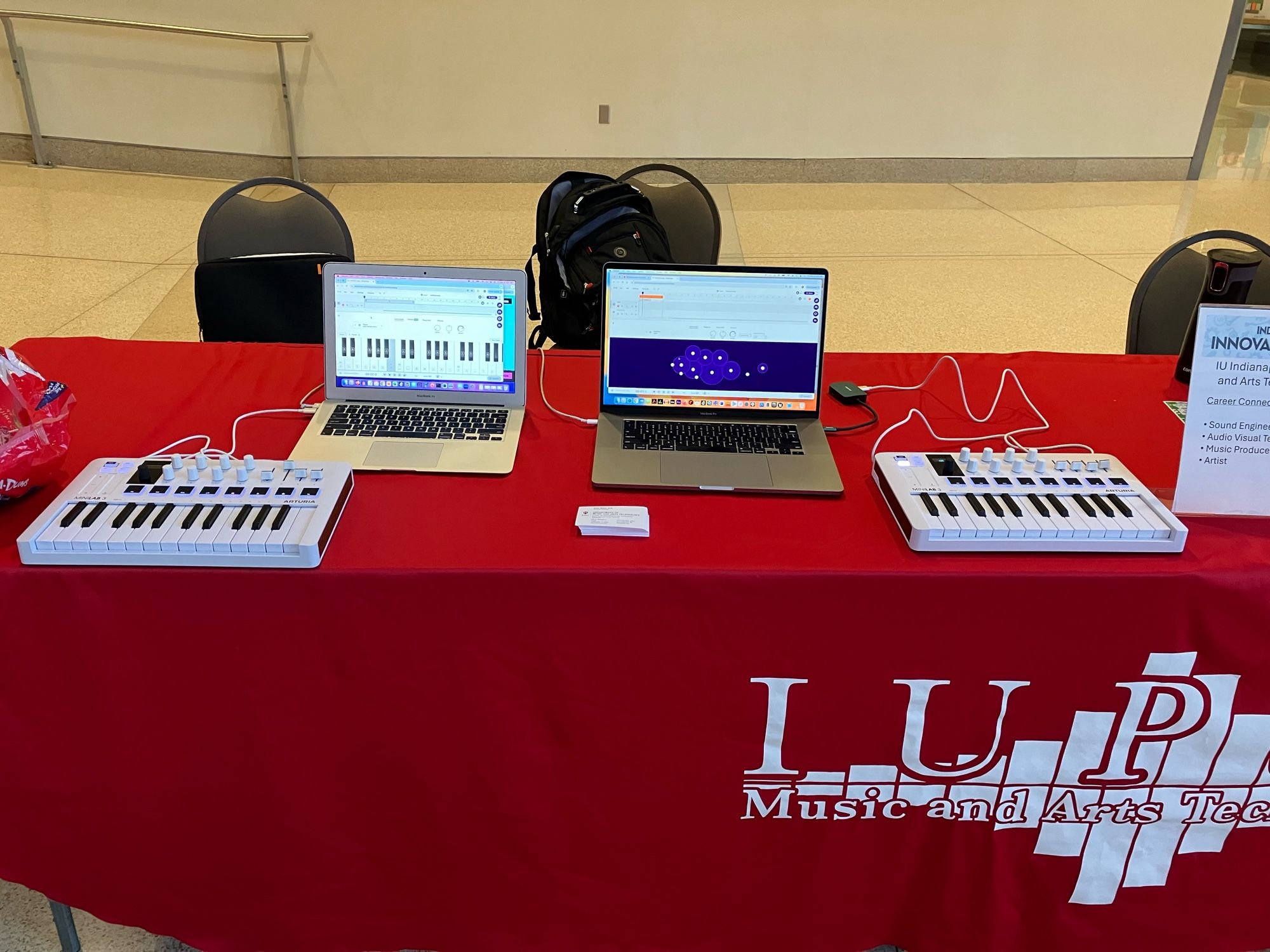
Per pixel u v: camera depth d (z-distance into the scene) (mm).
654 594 1198
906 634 1237
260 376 1719
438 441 1462
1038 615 1224
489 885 1421
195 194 5180
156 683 1240
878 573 1191
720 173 5891
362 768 1318
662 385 1512
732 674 1264
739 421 1519
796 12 5492
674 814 1373
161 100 5316
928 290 4305
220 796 1325
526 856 1394
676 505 1345
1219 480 1289
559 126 5637
